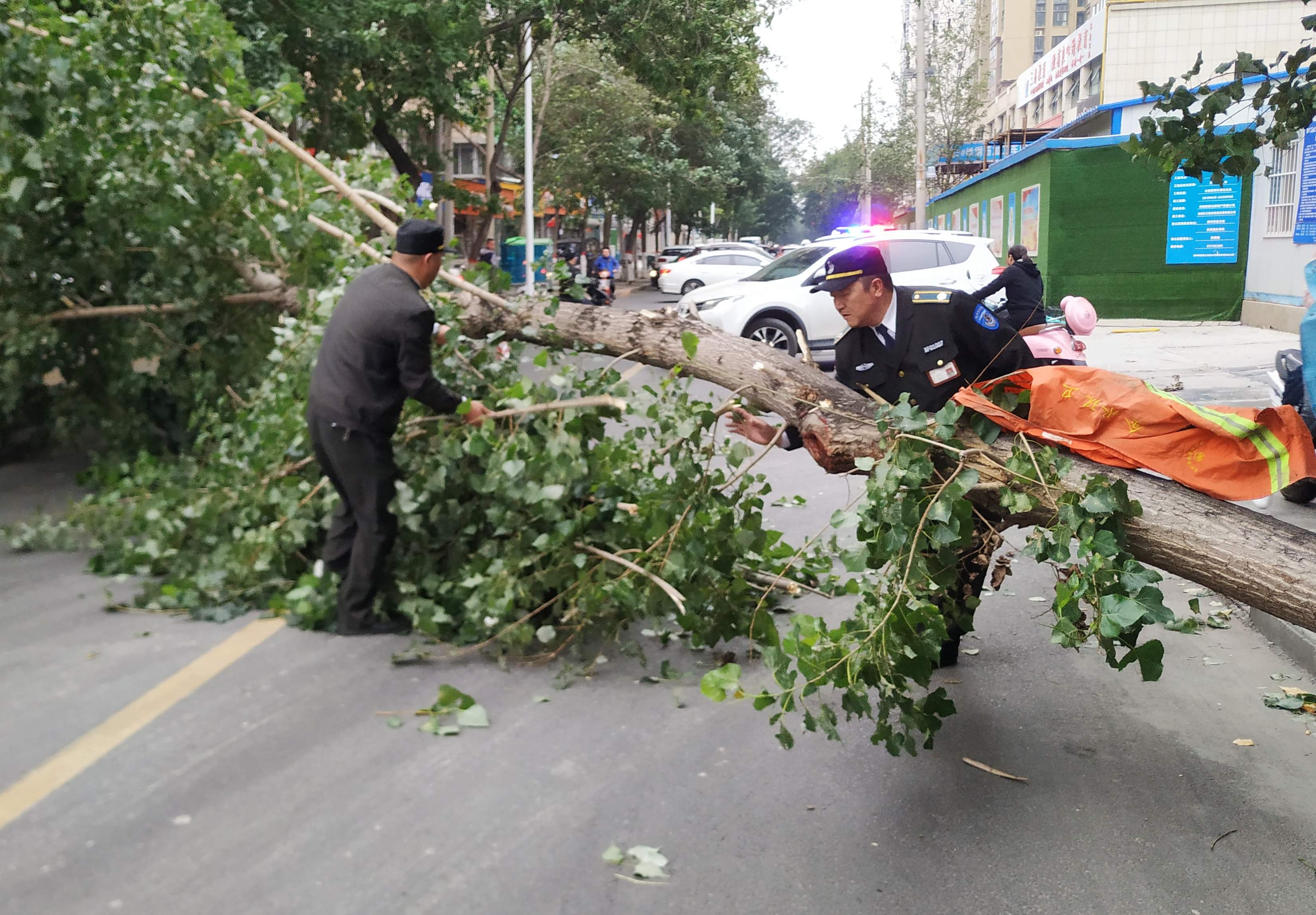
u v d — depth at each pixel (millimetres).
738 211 71125
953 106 47250
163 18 6555
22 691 4391
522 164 34062
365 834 3365
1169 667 5090
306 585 5215
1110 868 3322
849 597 5844
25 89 6367
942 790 3828
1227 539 3484
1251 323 19688
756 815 3609
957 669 5051
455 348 5633
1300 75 4539
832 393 4363
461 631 5062
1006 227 26953
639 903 3059
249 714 4230
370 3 15039
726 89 21234
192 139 6758
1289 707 4594
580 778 3814
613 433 9180
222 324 7602
